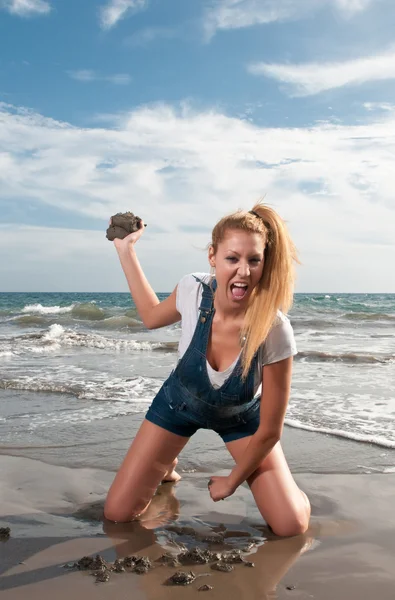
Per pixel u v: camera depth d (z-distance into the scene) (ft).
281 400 9.16
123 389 22.36
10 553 8.76
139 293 10.77
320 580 7.90
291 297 9.06
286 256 8.92
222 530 9.73
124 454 13.93
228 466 13.26
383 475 12.37
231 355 9.39
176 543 9.17
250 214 8.85
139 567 8.21
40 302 144.15
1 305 123.54
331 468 12.90
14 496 11.32
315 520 10.09
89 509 10.68
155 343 40.50
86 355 34.86
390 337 47.91
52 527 9.81
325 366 29.32
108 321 63.77
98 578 7.91
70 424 16.83
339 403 19.66
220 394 9.50
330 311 86.63
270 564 8.40
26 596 7.43
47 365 29.89
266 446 9.26
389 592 7.54
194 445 15.02
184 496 11.39
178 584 7.77
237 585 7.76
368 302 126.41
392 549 8.84
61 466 13.12
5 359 32.71
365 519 10.05
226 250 8.70
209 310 9.45
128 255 10.78
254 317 8.95
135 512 10.10
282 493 9.53
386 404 19.45
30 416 17.93
